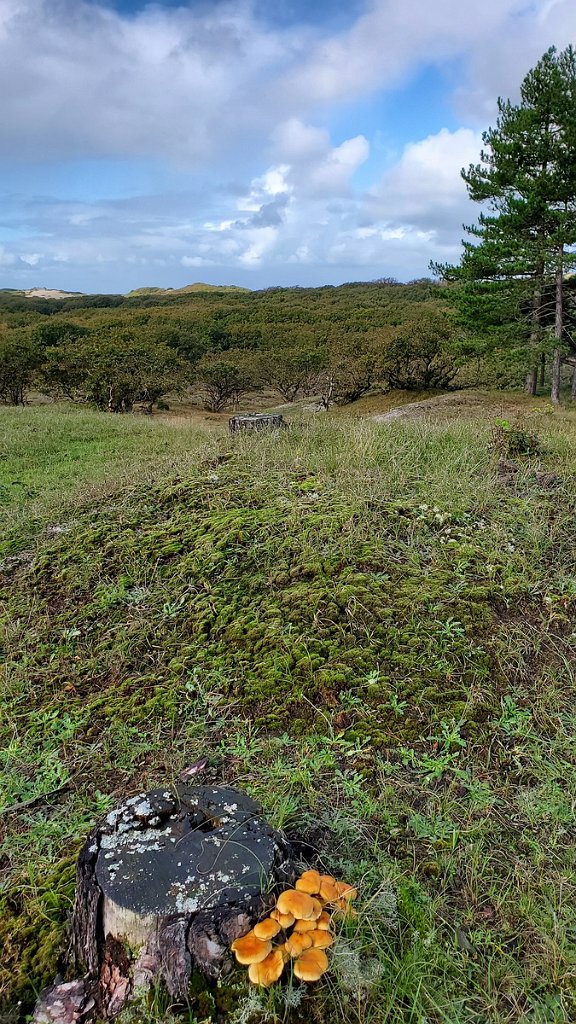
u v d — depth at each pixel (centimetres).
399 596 353
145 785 254
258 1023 154
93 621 384
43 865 216
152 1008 157
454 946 181
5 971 178
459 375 2336
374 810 229
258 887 167
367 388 2491
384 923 182
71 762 274
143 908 160
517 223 1582
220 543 420
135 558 435
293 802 227
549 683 304
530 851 217
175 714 296
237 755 267
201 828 187
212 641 346
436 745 268
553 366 1734
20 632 381
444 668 305
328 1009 160
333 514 432
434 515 438
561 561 403
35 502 632
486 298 1672
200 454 634
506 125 1598
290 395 3006
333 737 273
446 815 229
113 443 1014
